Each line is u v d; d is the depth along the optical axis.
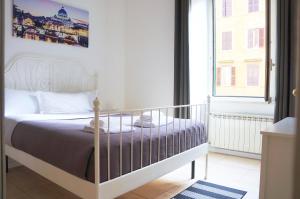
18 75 3.06
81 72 3.75
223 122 3.48
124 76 4.35
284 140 1.34
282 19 2.87
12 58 3.04
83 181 1.56
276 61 2.93
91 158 1.54
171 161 2.12
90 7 3.87
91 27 3.90
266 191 1.41
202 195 2.29
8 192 2.33
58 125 2.17
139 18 4.16
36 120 2.43
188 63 3.55
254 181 2.64
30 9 3.16
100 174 1.53
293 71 2.82
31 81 3.18
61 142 1.77
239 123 3.37
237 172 2.90
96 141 1.47
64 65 3.53
